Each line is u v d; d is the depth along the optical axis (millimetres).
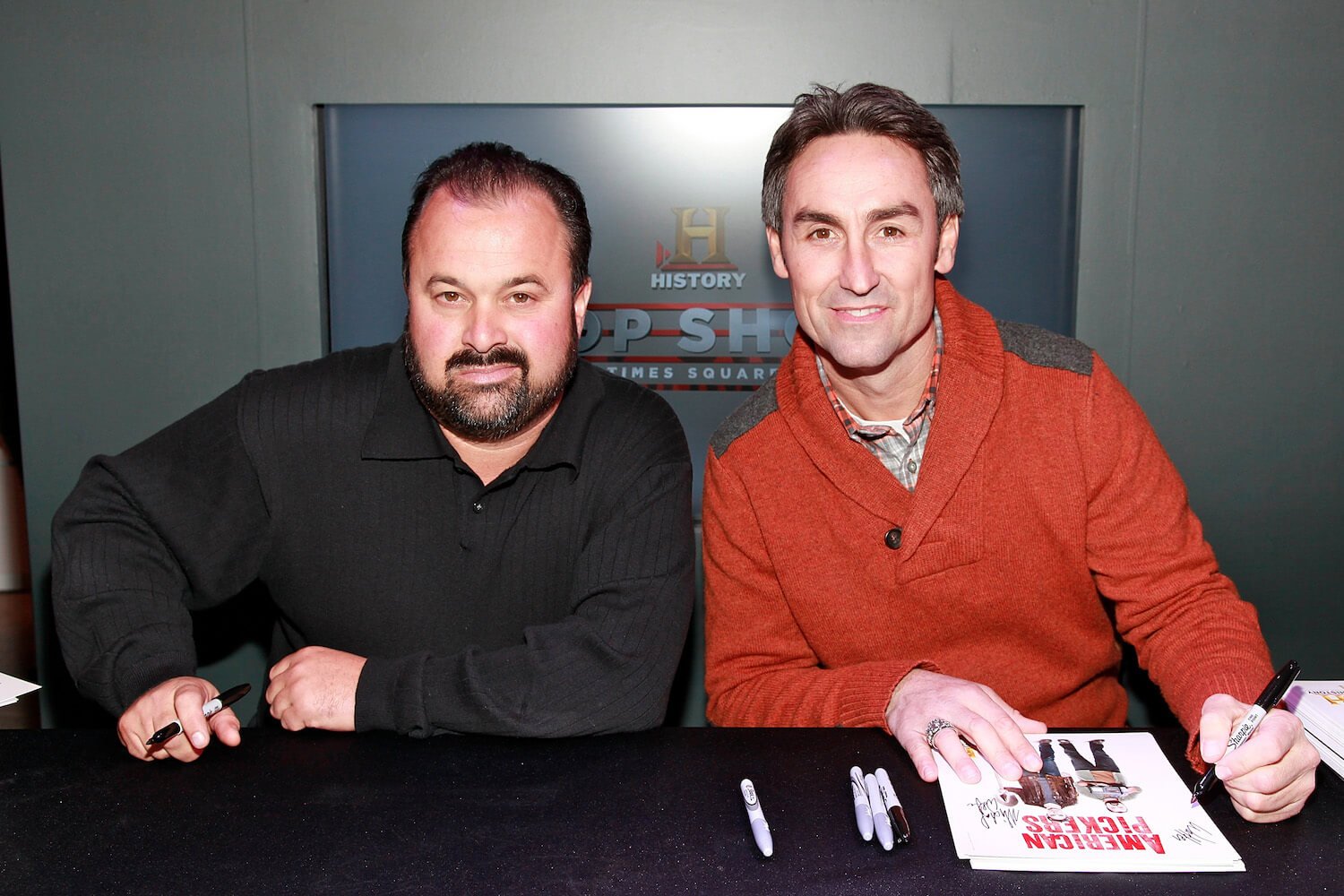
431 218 1143
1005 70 1822
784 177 1270
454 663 1054
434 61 1841
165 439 1264
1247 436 1907
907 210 1188
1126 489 1266
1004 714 1019
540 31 1833
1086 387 1283
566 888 766
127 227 1883
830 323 1234
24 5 1822
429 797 907
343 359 1354
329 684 1060
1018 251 1886
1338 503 1924
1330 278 1868
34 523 1950
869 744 1020
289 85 1849
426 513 1268
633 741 1030
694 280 1910
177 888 766
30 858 809
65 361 1918
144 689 1064
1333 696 1057
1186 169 1842
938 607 1320
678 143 1870
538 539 1273
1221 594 1207
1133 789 908
